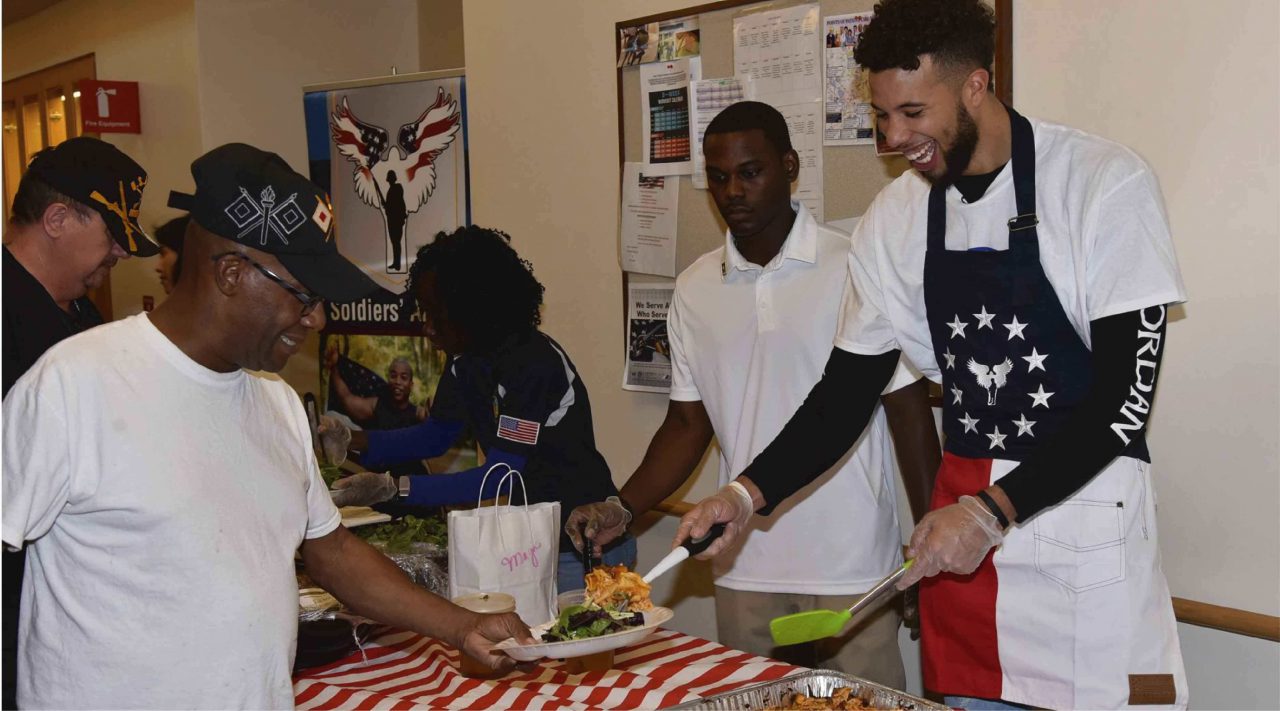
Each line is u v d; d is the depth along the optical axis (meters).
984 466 1.77
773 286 2.41
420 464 4.04
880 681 2.42
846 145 2.78
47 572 1.27
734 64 3.02
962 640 1.81
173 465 1.26
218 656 1.29
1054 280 1.64
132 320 1.31
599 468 2.59
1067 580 1.67
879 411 2.40
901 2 1.60
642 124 3.30
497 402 2.52
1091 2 2.26
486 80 3.91
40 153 2.04
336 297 1.30
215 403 1.33
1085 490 1.65
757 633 2.51
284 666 1.38
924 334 1.90
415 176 4.20
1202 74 2.12
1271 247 2.05
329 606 2.05
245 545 1.33
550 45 3.62
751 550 2.49
